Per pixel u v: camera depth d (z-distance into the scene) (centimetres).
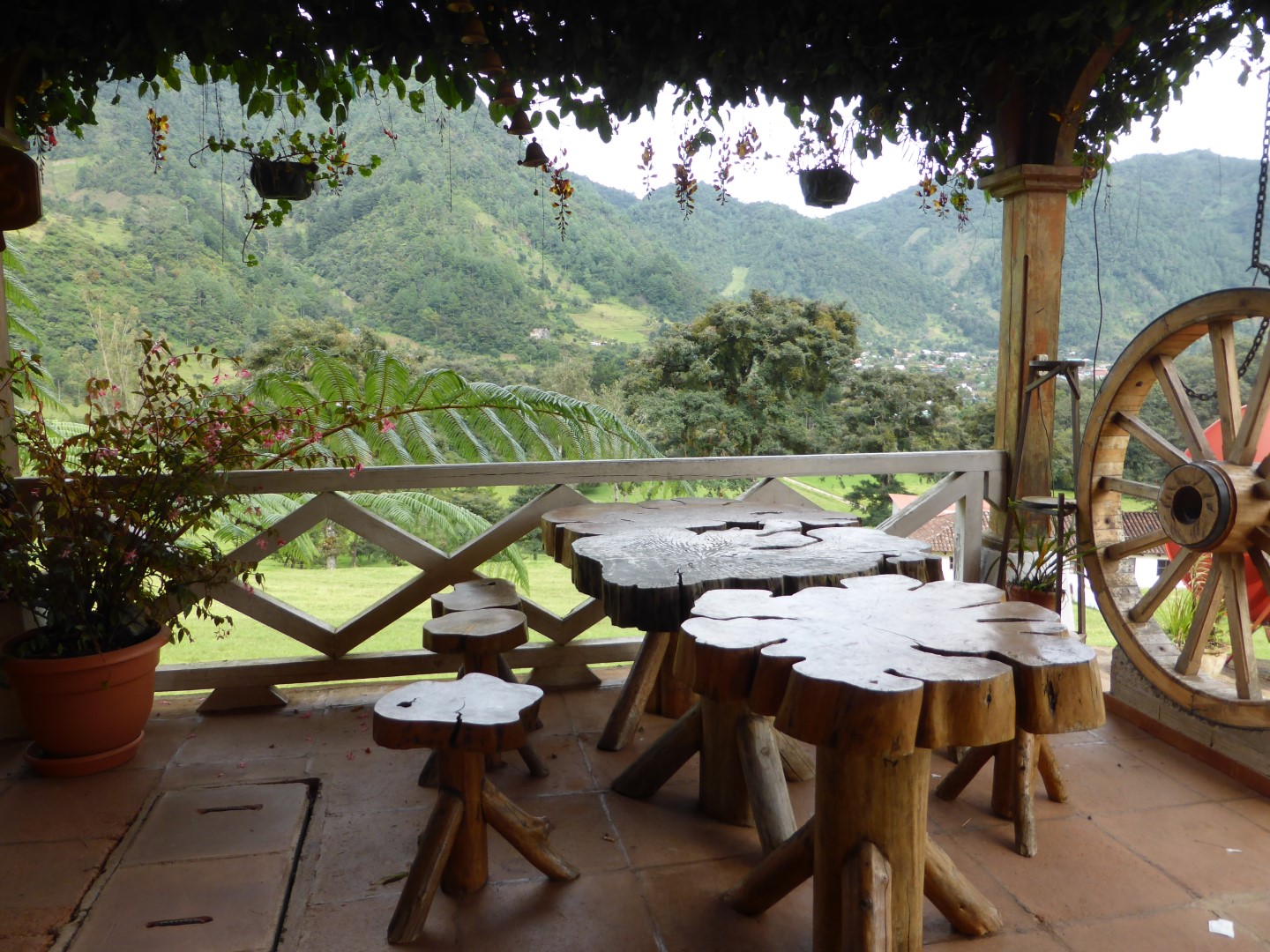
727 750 244
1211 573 288
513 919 199
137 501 281
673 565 236
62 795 261
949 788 260
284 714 330
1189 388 312
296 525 329
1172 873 219
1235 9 307
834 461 363
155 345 285
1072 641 166
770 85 345
